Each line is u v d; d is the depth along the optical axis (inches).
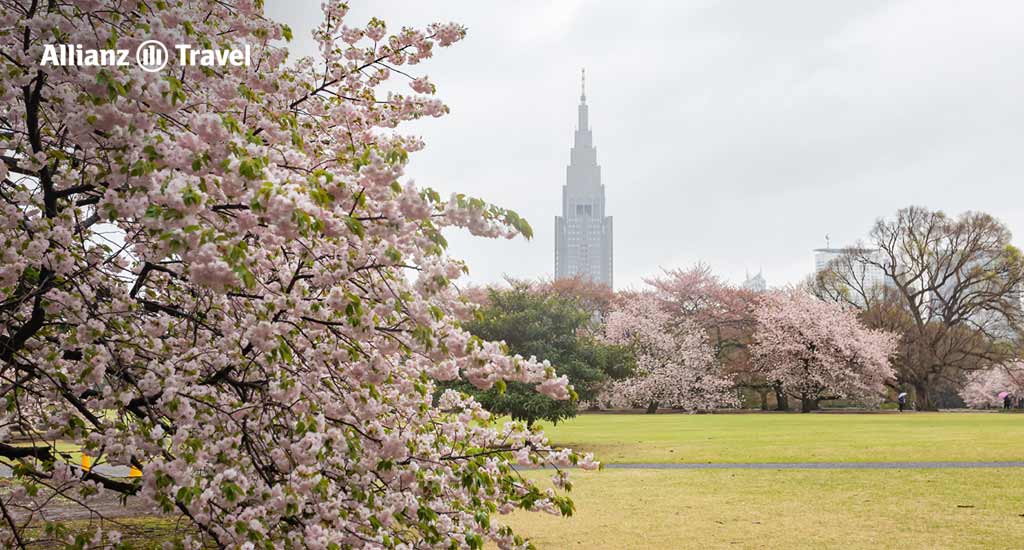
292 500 151.3
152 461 151.9
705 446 917.2
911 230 2269.9
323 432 166.7
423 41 239.0
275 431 179.8
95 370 155.8
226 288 130.4
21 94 153.9
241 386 177.9
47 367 160.1
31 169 159.0
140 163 128.3
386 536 171.6
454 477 197.5
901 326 2303.2
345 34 237.8
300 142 176.4
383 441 176.4
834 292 2463.1
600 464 222.8
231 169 130.6
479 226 150.3
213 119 132.0
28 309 181.2
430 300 171.9
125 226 178.5
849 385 2100.1
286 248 161.8
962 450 805.9
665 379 2009.1
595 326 2464.3
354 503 172.7
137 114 131.6
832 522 424.8
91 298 165.6
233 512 155.2
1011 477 596.1
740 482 602.2
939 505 472.4
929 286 2293.3
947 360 2222.0
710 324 2429.9
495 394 879.7
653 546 371.6
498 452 213.8
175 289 207.0
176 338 194.9
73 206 175.8
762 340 2204.7
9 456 184.9
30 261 152.6
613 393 2036.2
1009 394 2428.6
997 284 2199.8
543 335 976.9
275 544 157.1
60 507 434.0
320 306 160.6
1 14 142.1
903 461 719.1
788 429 1242.0
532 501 225.6
